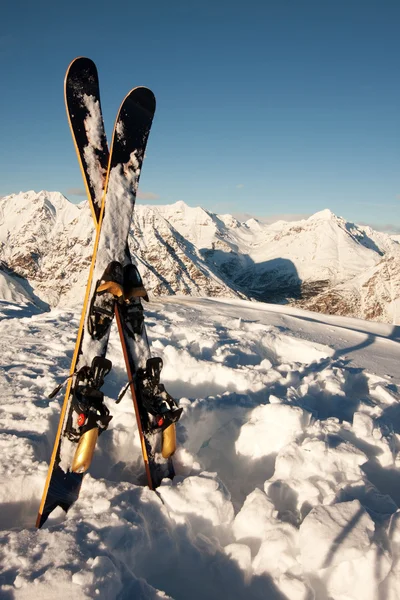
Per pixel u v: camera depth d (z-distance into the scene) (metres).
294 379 5.23
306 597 2.17
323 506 2.59
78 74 3.43
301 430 3.67
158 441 3.08
